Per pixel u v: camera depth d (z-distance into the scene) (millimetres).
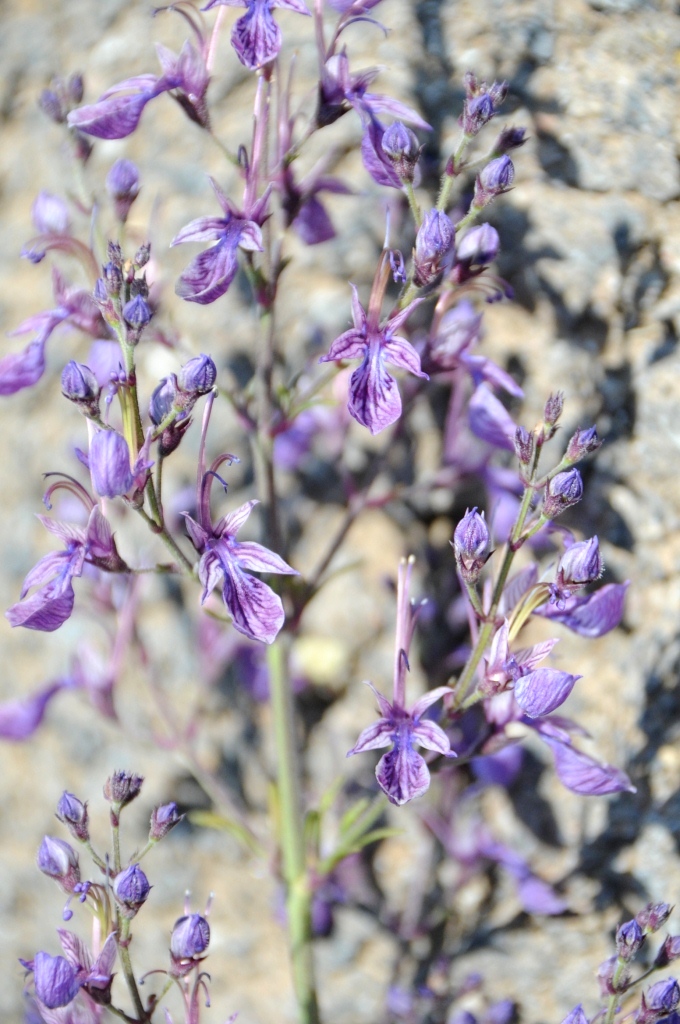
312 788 388
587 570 298
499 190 306
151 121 387
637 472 366
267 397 336
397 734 306
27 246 332
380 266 310
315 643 385
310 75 376
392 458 384
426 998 381
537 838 374
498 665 305
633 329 370
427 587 383
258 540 385
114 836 307
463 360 332
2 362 332
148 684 375
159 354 385
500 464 368
